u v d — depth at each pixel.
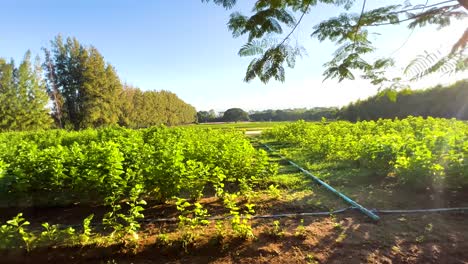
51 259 3.56
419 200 5.35
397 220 4.49
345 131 13.84
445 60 1.44
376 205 5.16
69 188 5.27
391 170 6.84
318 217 4.70
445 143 6.53
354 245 3.71
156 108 50.75
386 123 14.21
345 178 7.11
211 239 3.82
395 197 5.58
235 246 3.73
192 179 5.26
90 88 33.09
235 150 6.84
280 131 18.06
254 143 18.05
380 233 4.04
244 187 5.68
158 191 5.25
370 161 7.28
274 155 11.85
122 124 39.72
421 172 5.54
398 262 3.34
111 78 35.28
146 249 3.69
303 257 3.47
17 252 3.63
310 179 7.20
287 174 7.83
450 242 3.73
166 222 4.65
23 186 4.85
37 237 3.81
